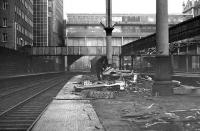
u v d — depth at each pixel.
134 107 15.28
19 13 74.56
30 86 35.03
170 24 128.75
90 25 128.00
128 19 131.75
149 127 9.75
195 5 124.75
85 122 10.95
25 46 70.50
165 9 20.78
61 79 57.16
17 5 71.75
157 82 20.97
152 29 131.88
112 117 12.21
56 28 125.94
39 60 85.94
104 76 37.59
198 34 30.94
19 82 40.81
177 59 74.62
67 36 123.38
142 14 132.50
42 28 111.75
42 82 45.81
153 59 61.97
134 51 63.28
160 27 20.81
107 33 48.94
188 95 20.92
